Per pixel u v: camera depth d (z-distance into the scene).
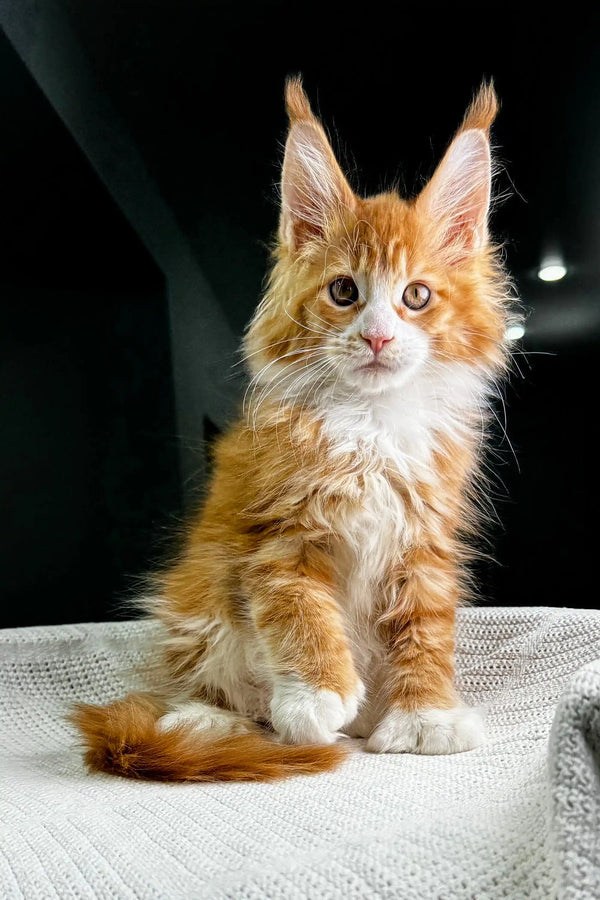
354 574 0.42
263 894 0.24
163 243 0.68
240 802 0.32
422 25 0.64
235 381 0.67
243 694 0.43
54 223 0.66
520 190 0.63
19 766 0.40
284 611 0.40
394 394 0.43
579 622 0.45
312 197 0.45
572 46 0.62
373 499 0.41
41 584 0.67
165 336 0.68
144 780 0.36
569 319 0.64
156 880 0.25
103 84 0.65
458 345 0.44
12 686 0.49
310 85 0.66
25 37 0.61
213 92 0.67
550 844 0.24
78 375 0.67
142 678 0.49
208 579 0.45
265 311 0.46
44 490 0.67
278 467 0.42
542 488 0.65
